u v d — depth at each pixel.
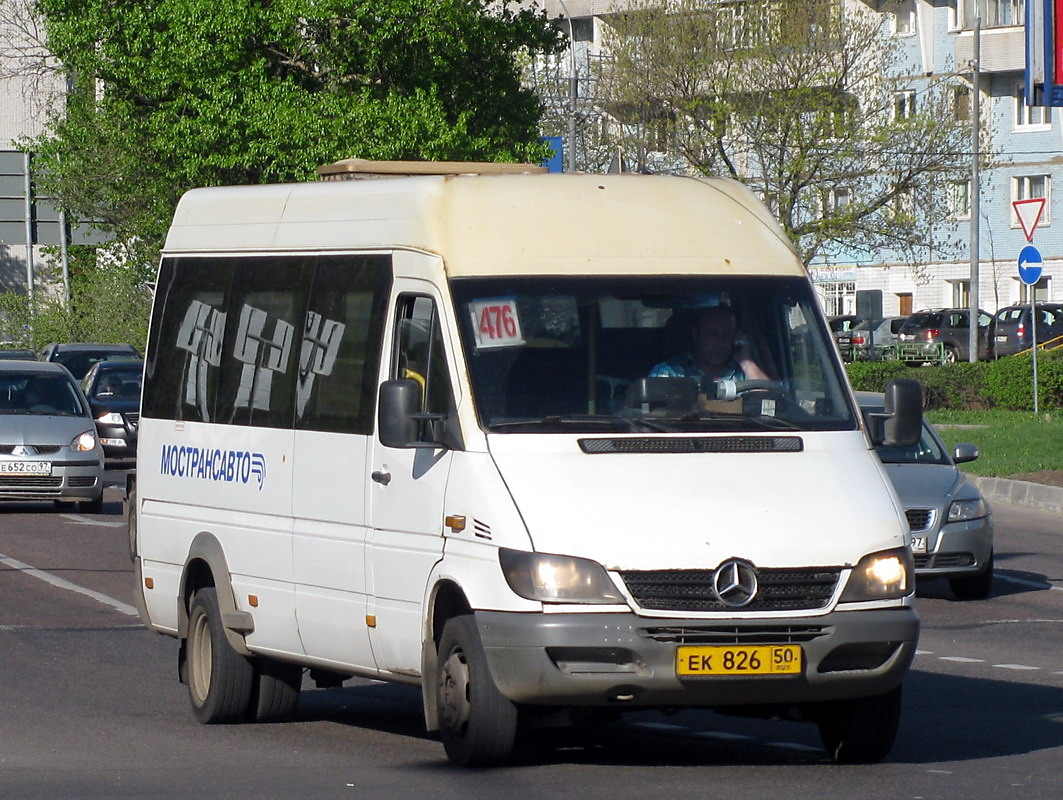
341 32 84.88
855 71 110.31
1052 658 27.64
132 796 17.14
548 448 17.61
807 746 20.31
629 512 16.97
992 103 149.62
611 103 111.12
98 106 108.56
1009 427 75.75
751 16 109.06
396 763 19.09
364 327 19.78
